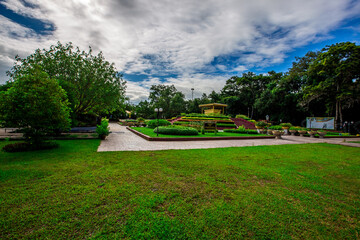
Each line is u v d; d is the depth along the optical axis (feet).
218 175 12.47
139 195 9.00
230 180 11.63
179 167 14.14
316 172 14.10
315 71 76.89
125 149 22.04
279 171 13.99
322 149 26.78
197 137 34.32
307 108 89.76
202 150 22.08
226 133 48.16
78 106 41.09
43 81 19.94
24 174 11.45
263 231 6.54
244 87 141.59
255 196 9.36
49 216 6.97
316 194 9.97
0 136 27.81
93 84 38.99
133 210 7.61
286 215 7.66
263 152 22.21
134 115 148.46
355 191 10.53
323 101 85.66
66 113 21.94
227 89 159.12
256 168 14.58
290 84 103.30
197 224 6.78
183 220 7.01
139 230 6.33
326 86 70.74
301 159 18.75
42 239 5.77
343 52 64.54
